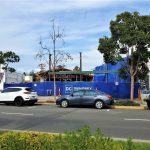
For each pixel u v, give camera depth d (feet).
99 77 168.25
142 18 100.22
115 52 102.68
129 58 105.19
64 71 180.75
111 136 46.57
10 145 22.30
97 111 82.79
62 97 95.71
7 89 102.83
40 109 87.51
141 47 100.63
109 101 92.32
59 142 21.02
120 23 100.73
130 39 98.32
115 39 101.91
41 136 23.26
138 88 134.92
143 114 75.61
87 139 20.53
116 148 19.89
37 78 214.90
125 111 83.35
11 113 77.10
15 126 57.26
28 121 63.31
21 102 100.78
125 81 148.46
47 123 60.49
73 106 97.86
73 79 182.91
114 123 60.29
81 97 93.71
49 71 163.53
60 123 60.44
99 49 103.76
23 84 150.92
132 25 99.55
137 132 50.37
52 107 95.25
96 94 93.09
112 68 163.73
